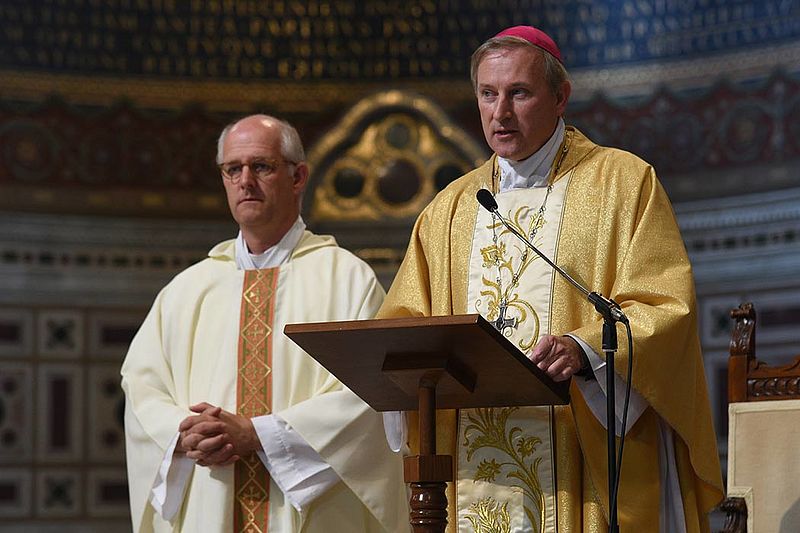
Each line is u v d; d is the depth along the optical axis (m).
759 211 26.28
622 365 9.87
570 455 10.42
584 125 28.16
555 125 11.18
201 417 12.23
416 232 11.58
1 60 28.27
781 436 11.44
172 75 29.16
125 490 27.67
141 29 29.06
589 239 10.79
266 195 13.37
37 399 27.48
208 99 29.23
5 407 27.28
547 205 11.00
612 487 9.39
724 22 27.22
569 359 9.70
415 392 9.95
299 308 13.17
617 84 28.05
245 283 13.42
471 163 28.50
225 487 12.43
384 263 28.33
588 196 10.91
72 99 28.62
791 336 25.56
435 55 29.12
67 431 27.58
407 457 9.55
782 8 26.69
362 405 12.48
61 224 28.12
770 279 25.94
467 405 10.30
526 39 10.84
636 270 10.41
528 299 10.77
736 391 11.73
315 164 28.66
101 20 28.86
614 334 9.55
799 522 11.20
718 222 26.62
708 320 26.39
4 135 28.09
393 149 28.62
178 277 13.84
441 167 28.56
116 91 28.89
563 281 10.73
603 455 10.28
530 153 11.11
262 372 12.94
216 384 12.99
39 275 27.84
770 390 11.59
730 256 26.39
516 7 28.73
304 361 12.99
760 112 26.72
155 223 28.62
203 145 29.09
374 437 12.53
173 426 12.61
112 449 27.78
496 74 10.80
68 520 27.22
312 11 29.39
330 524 12.45
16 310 27.62
